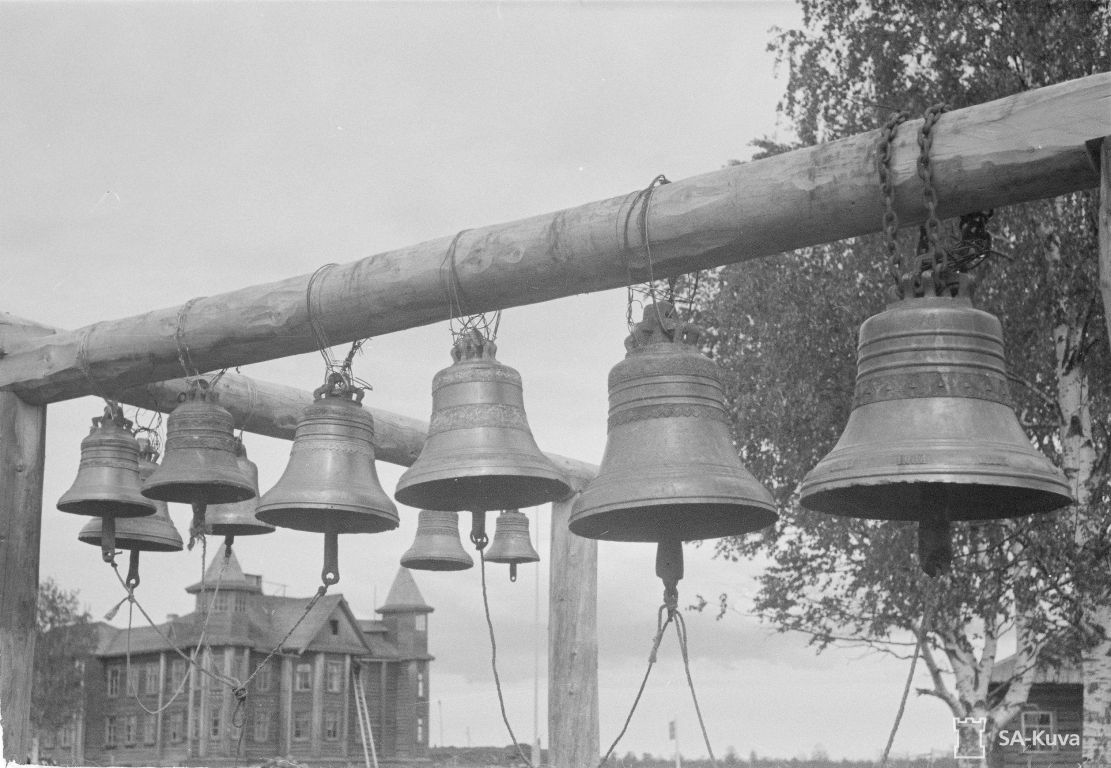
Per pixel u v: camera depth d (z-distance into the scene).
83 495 7.77
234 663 45.03
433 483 6.28
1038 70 12.52
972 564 12.73
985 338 4.84
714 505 5.73
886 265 13.70
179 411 7.52
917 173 5.08
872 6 13.59
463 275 6.33
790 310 14.45
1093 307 12.95
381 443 9.69
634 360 5.57
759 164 5.60
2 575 7.93
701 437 5.42
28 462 8.12
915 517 5.36
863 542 14.54
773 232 5.52
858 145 5.30
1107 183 4.70
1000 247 13.25
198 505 7.55
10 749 7.77
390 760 47.41
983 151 4.94
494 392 6.19
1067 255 12.77
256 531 9.06
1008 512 5.20
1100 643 12.31
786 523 15.52
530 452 6.07
